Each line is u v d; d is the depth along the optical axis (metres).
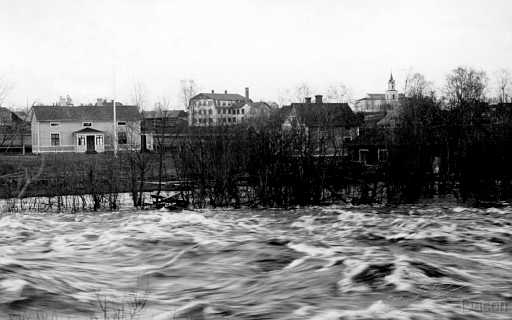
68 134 79.50
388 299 12.19
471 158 32.81
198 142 33.19
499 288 13.12
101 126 80.44
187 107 68.88
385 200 33.56
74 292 13.48
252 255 17.81
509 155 32.78
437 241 19.80
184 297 13.31
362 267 14.88
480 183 32.94
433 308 11.41
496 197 33.22
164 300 13.03
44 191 33.69
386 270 14.52
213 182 32.62
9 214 30.33
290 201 32.25
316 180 32.31
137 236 21.77
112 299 13.05
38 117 78.31
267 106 106.19
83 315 11.63
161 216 27.92
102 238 21.61
